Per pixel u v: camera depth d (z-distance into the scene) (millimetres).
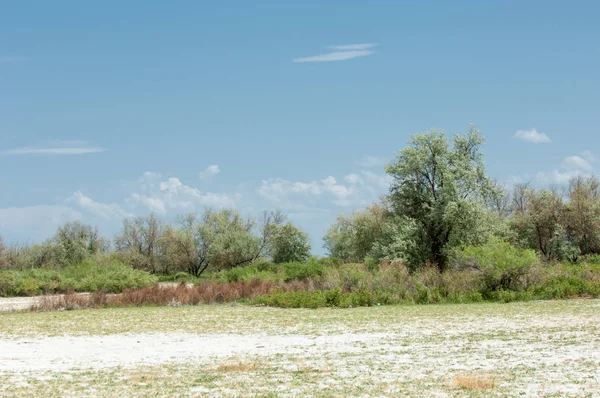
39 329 26188
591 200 73250
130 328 26250
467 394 12500
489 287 39875
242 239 89938
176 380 14391
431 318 28078
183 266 93000
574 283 39031
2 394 12953
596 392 12539
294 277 56312
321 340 21688
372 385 13539
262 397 12469
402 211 59844
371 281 41375
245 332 24453
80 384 14000
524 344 19422
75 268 61719
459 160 58406
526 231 74875
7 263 84125
